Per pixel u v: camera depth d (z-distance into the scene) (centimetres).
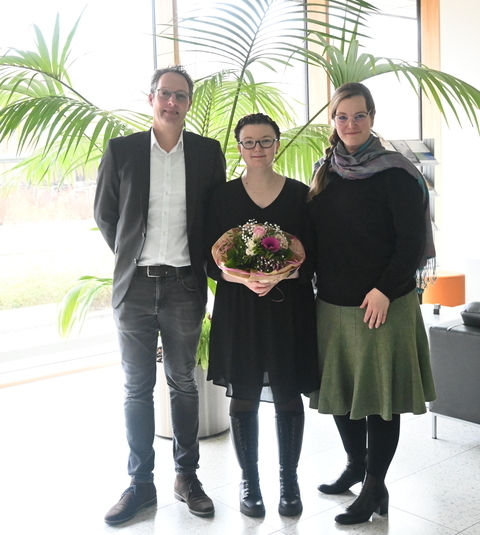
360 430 278
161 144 261
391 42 656
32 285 467
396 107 668
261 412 399
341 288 249
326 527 258
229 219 258
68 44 317
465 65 661
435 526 257
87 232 484
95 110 304
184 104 255
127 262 261
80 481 310
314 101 573
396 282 238
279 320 255
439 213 696
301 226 258
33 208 459
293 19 299
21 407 420
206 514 269
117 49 454
